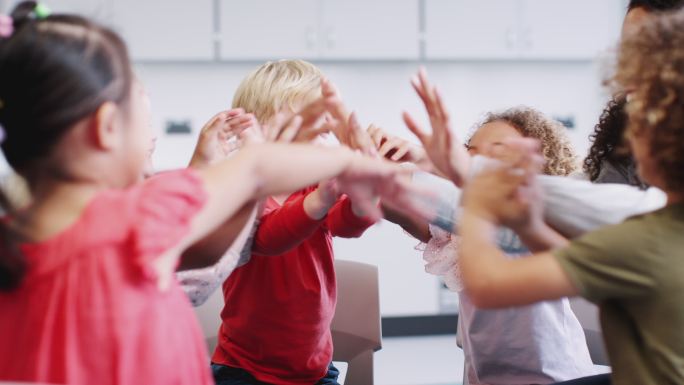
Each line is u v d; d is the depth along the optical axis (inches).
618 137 46.1
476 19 158.4
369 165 30.9
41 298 24.8
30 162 26.7
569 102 172.4
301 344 50.9
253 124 44.1
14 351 24.8
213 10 153.2
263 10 153.8
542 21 159.9
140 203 25.5
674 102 29.0
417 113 168.7
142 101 29.6
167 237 25.2
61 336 24.3
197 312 60.1
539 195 31.4
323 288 51.6
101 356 24.3
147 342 25.0
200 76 163.9
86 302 24.4
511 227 32.1
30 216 26.1
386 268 158.7
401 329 157.9
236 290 51.5
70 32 26.9
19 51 25.9
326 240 52.7
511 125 53.6
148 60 154.3
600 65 35.4
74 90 25.8
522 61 170.4
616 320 30.7
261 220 43.7
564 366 49.4
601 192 35.8
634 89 30.6
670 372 28.7
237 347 52.1
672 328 28.7
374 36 156.5
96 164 26.9
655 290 28.6
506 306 28.4
